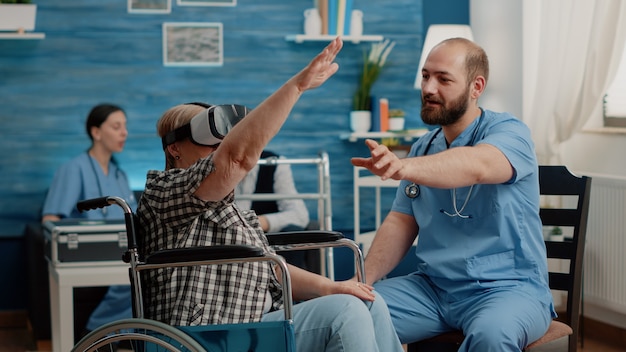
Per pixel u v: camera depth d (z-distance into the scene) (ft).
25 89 16.67
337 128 17.69
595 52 13.46
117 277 11.88
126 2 16.94
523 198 8.99
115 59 16.96
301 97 17.57
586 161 14.58
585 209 9.42
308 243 8.30
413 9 17.90
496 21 17.01
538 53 15.40
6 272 16.67
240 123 7.04
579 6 13.85
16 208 16.69
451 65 8.94
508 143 8.66
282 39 17.44
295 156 17.58
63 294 11.75
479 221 9.00
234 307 7.46
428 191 9.28
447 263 9.06
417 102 17.94
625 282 13.20
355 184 16.03
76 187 15.38
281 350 6.98
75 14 16.80
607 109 14.48
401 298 9.12
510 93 16.55
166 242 7.50
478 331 8.17
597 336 14.47
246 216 8.11
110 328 7.22
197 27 17.17
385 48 17.84
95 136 15.58
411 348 9.43
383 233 9.61
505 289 8.84
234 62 17.33
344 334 7.26
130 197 15.85
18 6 16.29
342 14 17.31
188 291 7.42
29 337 15.80
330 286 8.04
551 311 9.00
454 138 9.27
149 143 17.06
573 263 9.39
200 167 7.14
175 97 17.15
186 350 7.06
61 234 11.85
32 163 16.72
